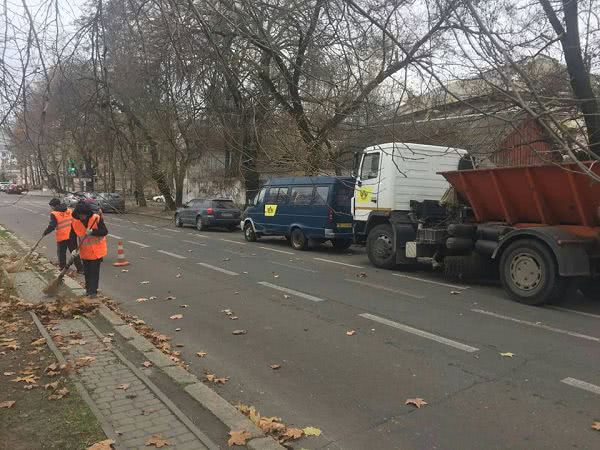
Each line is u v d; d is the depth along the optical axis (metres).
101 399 4.36
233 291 9.40
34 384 4.65
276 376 5.20
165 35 4.28
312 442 3.85
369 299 8.73
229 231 23.42
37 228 22.06
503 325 7.11
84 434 3.72
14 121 4.40
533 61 8.92
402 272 11.74
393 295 9.09
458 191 10.44
